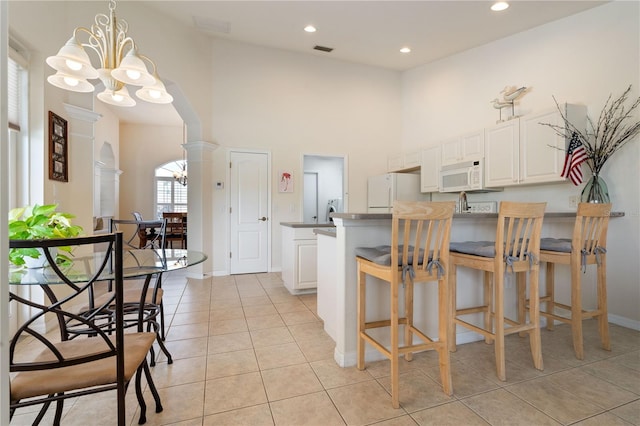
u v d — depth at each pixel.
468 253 2.09
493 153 3.64
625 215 2.75
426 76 5.19
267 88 4.96
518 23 3.51
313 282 3.68
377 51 4.65
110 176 6.89
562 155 2.93
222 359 2.12
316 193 7.40
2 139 0.49
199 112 4.44
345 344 2.03
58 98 2.74
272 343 2.37
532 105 3.56
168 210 8.02
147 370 1.56
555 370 1.96
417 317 2.25
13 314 2.39
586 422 1.48
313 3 3.47
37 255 1.48
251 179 4.90
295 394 1.72
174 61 4.00
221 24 4.07
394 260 1.63
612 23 2.85
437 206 1.66
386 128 5.69
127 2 3.47
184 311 3.10
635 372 1.93
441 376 1.74
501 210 1.86
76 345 1.34
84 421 1.51
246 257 4.89
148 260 2.07
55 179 2.68
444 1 3.29
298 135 5.15
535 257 1.97
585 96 3.05
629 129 2.72
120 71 1.92
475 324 2.45
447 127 4.78
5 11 0.49
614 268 2.83
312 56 5.22
